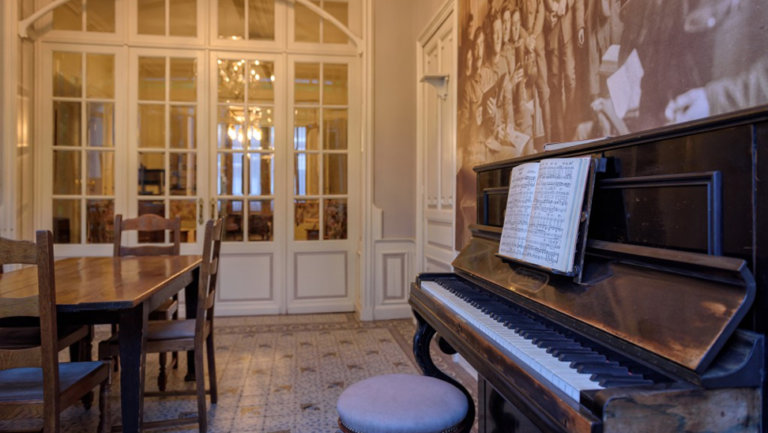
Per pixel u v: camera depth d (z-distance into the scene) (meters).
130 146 4.34
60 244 4.26
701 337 0.76
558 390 0.82
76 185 4.29
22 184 4.05
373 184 4.36
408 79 4.42
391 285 4.40
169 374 2.96
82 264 2.66
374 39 4.37
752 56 1.14
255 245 4.53
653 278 0.92
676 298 0.84
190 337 2.19
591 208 1.14
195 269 2.86
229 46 4.45
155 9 4.38
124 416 1.80
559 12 1.98
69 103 4.28
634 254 0.97
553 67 2.03
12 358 1.47
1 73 3.92
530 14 2.23
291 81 4.55
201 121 4.43
